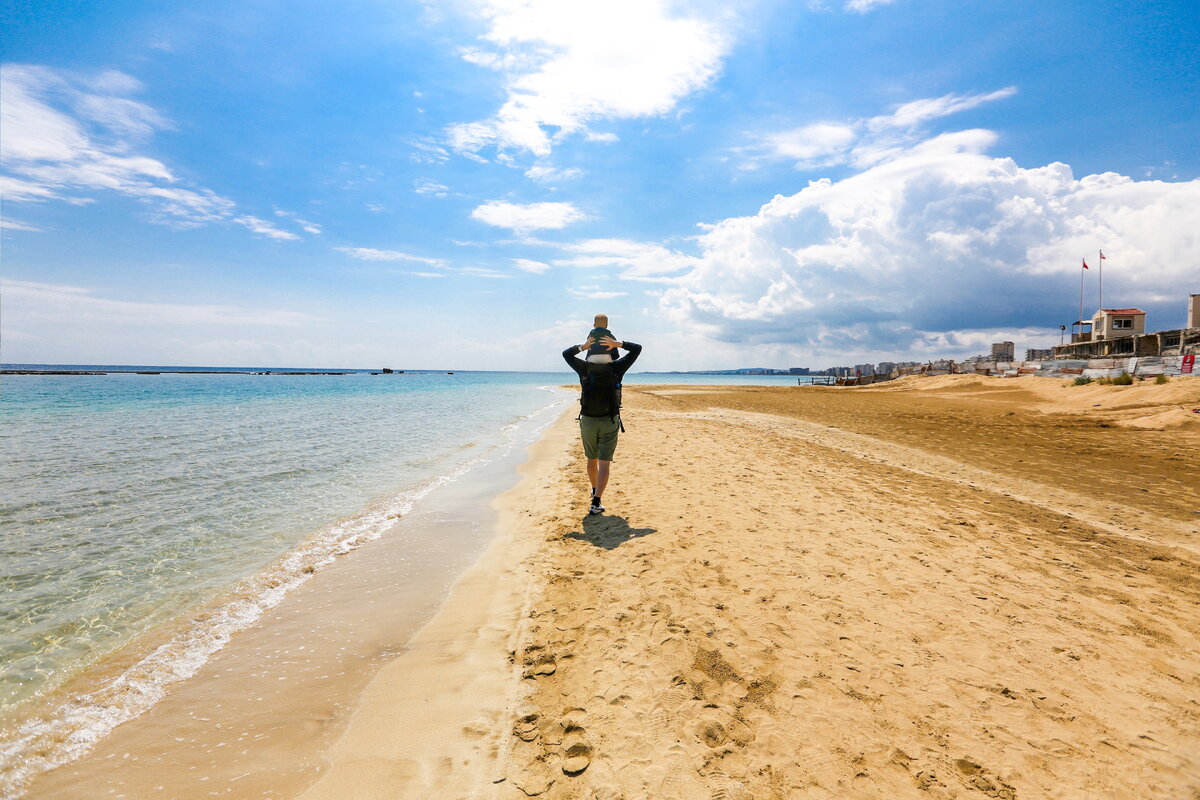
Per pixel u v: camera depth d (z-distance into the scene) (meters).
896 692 2.85
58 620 4.00
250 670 3.28
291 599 4.37
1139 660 3.20
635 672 3.07
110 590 4.57
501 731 2.61
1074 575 4.58
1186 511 6.79
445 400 36.97
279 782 2.30
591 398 6.38
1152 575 4.61
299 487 8.60
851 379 70.31
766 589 4.23
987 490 7.95
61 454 11.36
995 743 2.45
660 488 7.79
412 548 5.64
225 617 4.05
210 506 7.35
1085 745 2.44
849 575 4.52
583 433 6.52
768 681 2.95
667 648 3.33
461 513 7.08
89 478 8.98
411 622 3.91
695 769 2.29
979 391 37.66
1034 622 3.69
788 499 7.17
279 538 6.00
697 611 3.84
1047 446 12.40
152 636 3.75
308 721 2.75
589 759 2.37
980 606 3.94
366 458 11.50
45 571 4.98
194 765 2.41
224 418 20.62
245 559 5.34
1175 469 9.60
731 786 2.18
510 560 5.16
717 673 3.04
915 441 13.33
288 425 18.25
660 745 2.45
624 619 3.75
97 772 2.37
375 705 2.87
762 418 20.08
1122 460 10.54
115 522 6.55
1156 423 15.39
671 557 4.96
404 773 2.33
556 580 4.55
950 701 2.78
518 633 3.64
